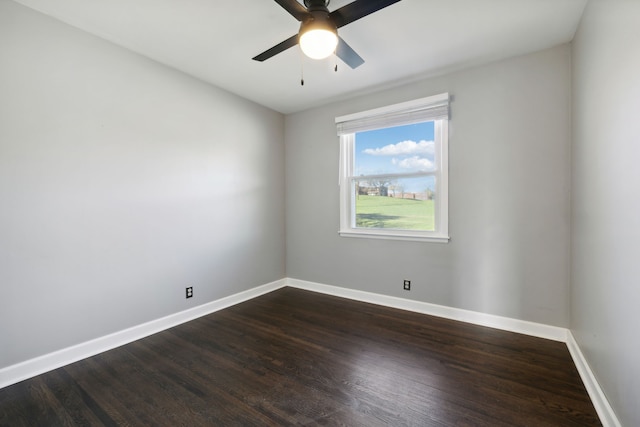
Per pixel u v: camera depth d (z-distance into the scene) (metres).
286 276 3.99
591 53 1.72
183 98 2.73
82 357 2.10
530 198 2.41
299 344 2.31
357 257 3.37
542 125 2.35
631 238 1.21
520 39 2.19
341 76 2.79
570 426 1.44
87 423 1.49
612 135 1.41
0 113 1.75
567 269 2.29
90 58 2.12
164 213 2.60
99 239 2.19
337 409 1.58
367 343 2.32
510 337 2.39
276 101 3.45
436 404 1.61
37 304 1.91
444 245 2.81
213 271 3.03
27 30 1.84
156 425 1.48
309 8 1.56
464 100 2.67
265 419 1.51
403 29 2.06
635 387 1.17
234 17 1.93
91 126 2.13
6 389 1.75
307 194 3.75
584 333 1.87
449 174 2.76
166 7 1.83
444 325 2.65
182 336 2.46
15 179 1.81
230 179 3.20
